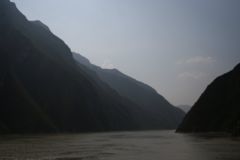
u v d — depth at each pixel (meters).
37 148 53.47
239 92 107.31
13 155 42.22
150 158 38.34
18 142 69.19
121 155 42.34
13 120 126.50
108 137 98.44
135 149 51.66
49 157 40.34
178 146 55.72
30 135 111.25
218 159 35.41
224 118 104.19
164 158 38.06
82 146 58.81
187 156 39.41
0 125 118.81
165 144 62.09
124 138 91.31
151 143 66.19
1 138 87.88
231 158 36.03
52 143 66.94
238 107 99.44
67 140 79.44
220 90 120.75
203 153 42.22
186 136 92.19
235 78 117.31
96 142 71.25
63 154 44.03
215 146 52.41
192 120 124.75
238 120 87.88
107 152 46.78
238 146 51.38
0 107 127.62
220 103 114.25
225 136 80.62
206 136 84.75
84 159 38.16
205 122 114.31
